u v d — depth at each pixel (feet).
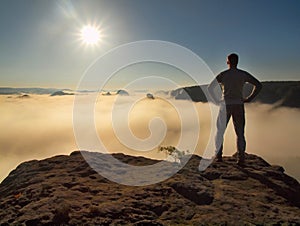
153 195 14.55
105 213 12.15
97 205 13.09
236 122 18.58
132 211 12.50
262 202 13.79
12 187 18.58
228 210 12.79
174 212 12.69
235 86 17.94
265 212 12.60
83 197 14.21
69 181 16.89
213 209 12.92
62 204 13.07
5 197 16.48
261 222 11.59
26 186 17.42
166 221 11.84
